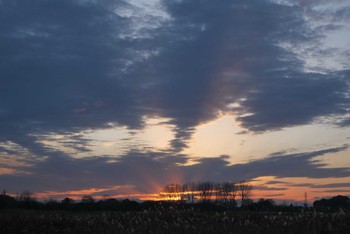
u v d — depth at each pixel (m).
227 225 17.88
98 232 17.41
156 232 17.16
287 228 15.96
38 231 16.78
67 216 19.88
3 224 16.67
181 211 22.58
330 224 14.92
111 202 38.34
